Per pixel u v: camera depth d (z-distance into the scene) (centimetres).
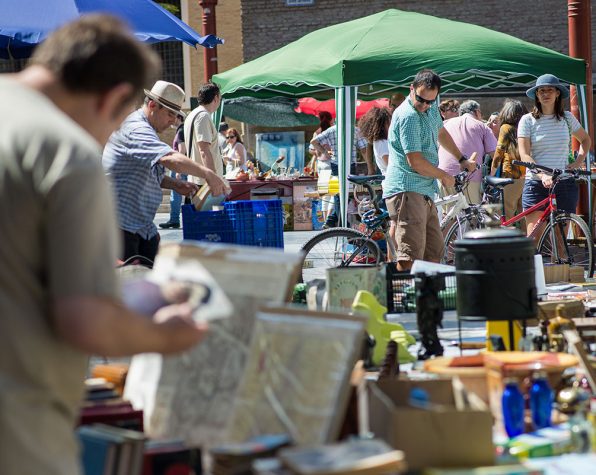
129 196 1016
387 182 1245
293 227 2648
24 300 340
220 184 1039
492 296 712
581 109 1827
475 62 1680
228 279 537
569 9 1886
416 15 1828
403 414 432
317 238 1511
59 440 353
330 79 1725
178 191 1058
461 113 1792
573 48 1884
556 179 1470
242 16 3738
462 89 2211
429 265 799
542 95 1513
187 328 360
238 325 529
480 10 3634
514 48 1709
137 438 441
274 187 2639
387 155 1758
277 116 2966
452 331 927
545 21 3616
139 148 1010
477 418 432
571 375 627
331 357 476
